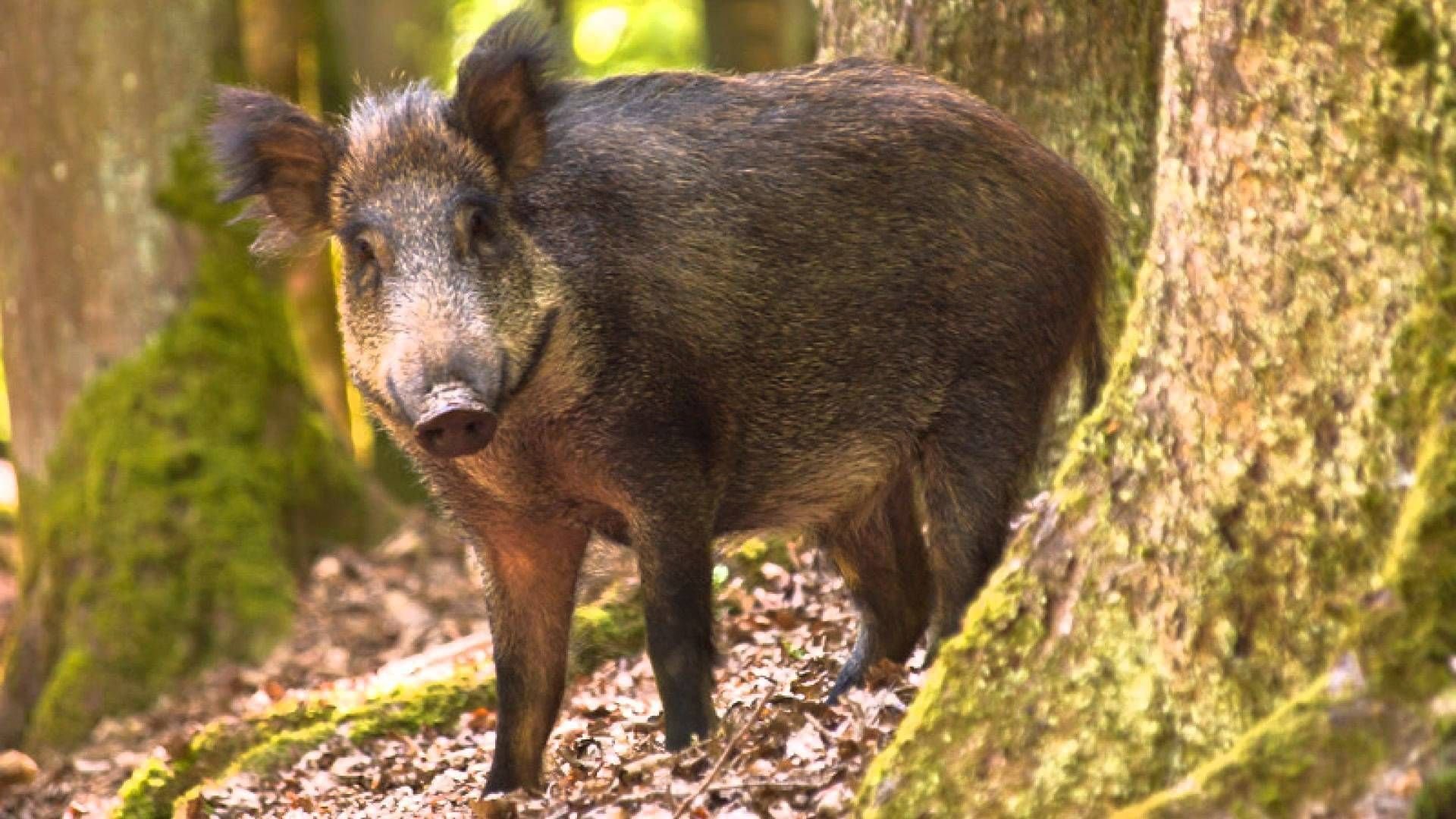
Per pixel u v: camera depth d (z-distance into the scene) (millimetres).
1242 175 7297
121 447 22688
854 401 11484
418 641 20469
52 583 22391
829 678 12531
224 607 21875
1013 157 11648
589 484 10961
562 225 10688
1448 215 6820
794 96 11602
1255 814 6328
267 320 24078
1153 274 7711
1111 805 7293
